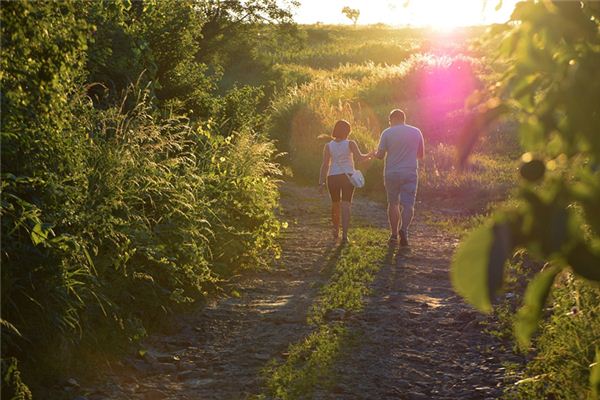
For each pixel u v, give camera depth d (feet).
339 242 44.93
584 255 5.23
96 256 23.97
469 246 5.01
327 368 22.29
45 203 21.72
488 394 20.71
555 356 20.26
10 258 19.71
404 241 44.04
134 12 44.16
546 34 6.08
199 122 43.27
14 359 17.78
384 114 106.11
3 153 19.81
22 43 17.97
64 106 22.80
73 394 19.63
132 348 23.71
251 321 27.91
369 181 71.82
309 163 82.17
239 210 38.99
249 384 21.33
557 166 6.15
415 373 22.47
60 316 20.18
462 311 28.73
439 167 75.51
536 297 6.00
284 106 95.45
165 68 48.96
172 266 27.30
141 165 28.71
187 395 20.53
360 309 29.60
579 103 5.93
